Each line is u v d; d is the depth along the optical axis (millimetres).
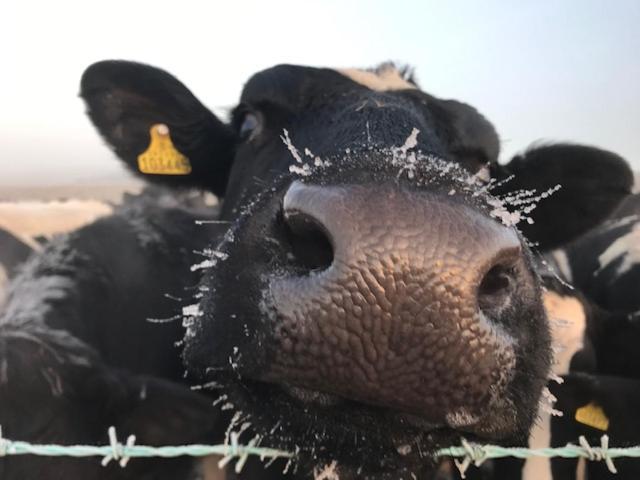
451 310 256
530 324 308
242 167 529
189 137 609
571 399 583
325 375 273
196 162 616
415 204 263
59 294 487
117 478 425
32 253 551
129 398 425
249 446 349
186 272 588
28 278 504
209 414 446
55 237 555
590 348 632
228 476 500
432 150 400
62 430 397
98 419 416
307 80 505
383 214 259
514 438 344
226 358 314
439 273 254
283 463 503
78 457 404
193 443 448
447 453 358
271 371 290
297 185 283
